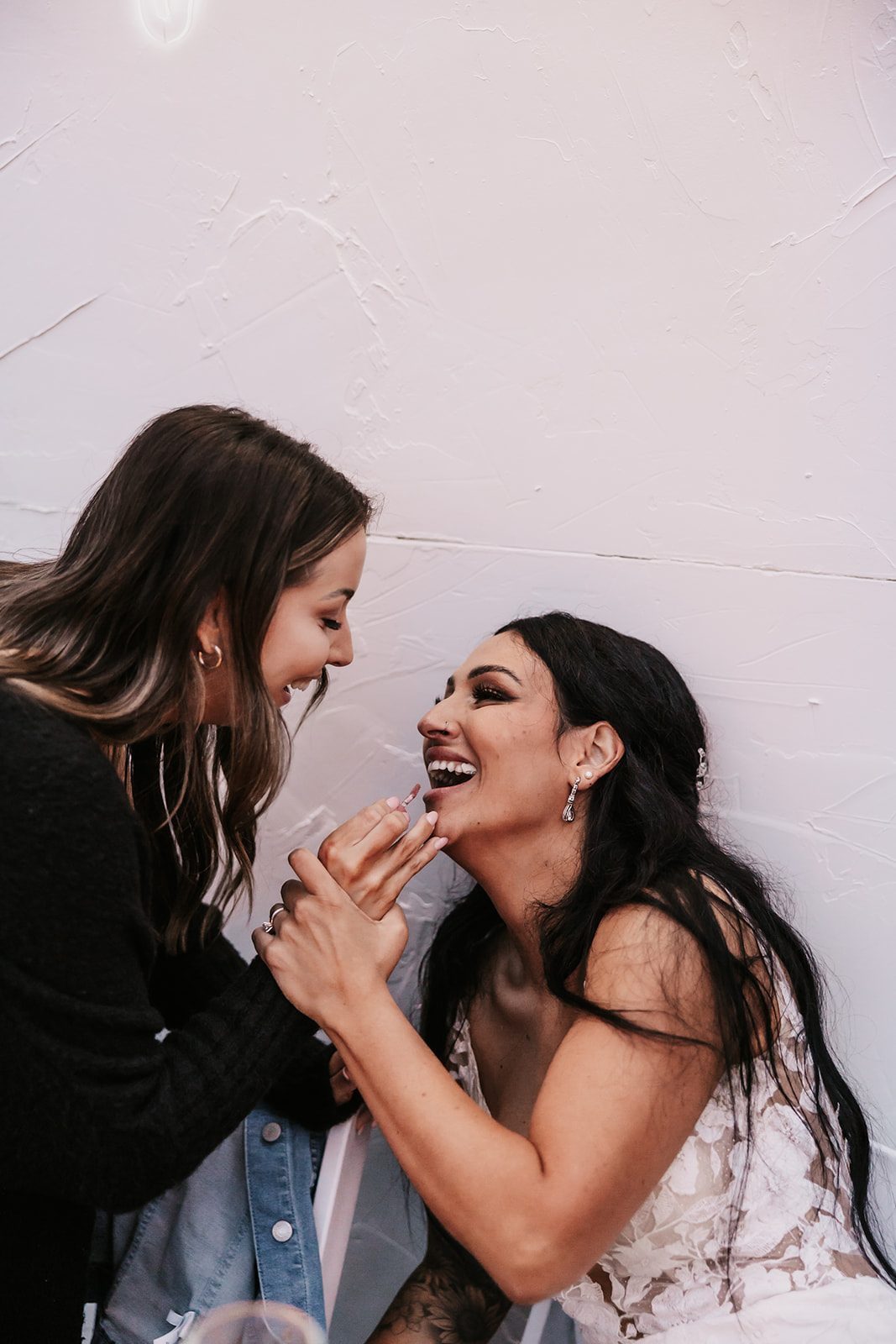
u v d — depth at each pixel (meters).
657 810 1.00
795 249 1.17
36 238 1.30
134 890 0.75
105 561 0.81
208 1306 0.96
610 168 1.19
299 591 0.86
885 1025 1.20
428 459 1.27
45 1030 0.70
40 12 1.27
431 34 1.21
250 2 1.23
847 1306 0.90
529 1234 0.78
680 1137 0.85
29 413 1.33
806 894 1.22
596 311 1.22
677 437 1.21
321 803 1.34
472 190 1.22
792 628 1.21
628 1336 0.95
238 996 0.86
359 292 1.26
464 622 1.28
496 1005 1.15
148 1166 0.75
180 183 1.27
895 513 1.17
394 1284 1.35
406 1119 0.83
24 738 0.70
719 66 1.16
